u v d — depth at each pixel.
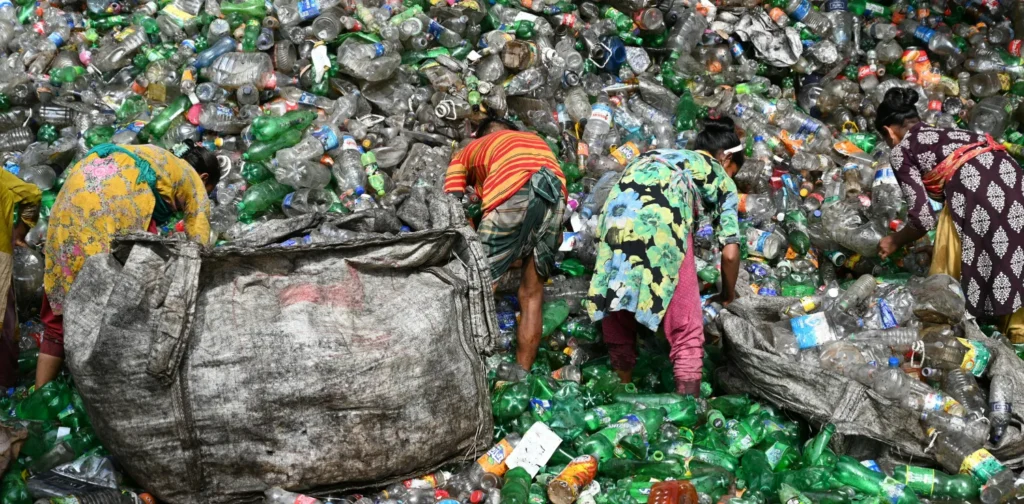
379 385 3.85
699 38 7.94
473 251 4.21
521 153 5.00
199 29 6.86
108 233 4.32
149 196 4.42
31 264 5.36
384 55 6.54
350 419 3.85
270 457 3.82
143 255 3.74
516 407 4.54
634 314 4.71
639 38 7.78
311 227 4.48
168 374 3.66
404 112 6.64
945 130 5.70
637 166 4.90
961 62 8.74
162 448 3.76
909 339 4.98
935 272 5.90
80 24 6.93
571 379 5.07
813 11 8.34
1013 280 5.45
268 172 6.03
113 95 6.54
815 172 7.14
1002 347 5.01
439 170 6.24
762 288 6.03
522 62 6.88
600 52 7.43
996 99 8.31
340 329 3.87
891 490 4.19
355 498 4.00
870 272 6.50
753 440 4.54
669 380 5.25
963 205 5.57
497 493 3.97
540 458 4.21
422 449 4.00
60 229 4.35
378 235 4.09
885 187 6.67
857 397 4.46
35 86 6.36
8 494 3.82
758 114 7.53
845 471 4.27
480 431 4.22
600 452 4.32
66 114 6.29
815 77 8.19
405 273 4.15
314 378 3.78
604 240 4.82
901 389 4.52
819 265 6.58
